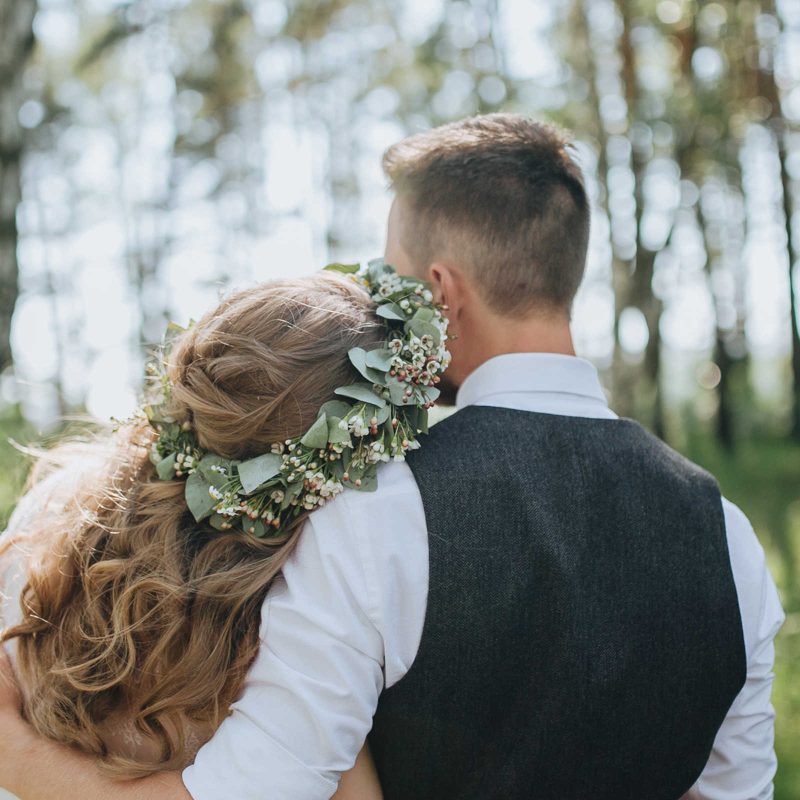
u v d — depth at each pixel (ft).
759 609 3.63
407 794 3.38
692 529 3.57
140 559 3.37
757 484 32.94
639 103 37.58
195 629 3.22
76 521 3.54
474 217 3.93
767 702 3.77
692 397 64.69
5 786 3.29
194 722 3.27
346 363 3.51
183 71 52.54
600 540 3.44
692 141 39.14
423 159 4.10
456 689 3.23
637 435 3.82
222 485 3.35
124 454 3.73
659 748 3.48
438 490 3.31
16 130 16.15
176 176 60.64
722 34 29.99
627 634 3.37
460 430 3.57
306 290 3.69
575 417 3.75
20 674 3.51
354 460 3.28
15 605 3.59
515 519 3.33
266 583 3.22
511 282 3.93
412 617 3.18
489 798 3.34
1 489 9.20
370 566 3.12
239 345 3.47
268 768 2.95
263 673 3.10
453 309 4.02
